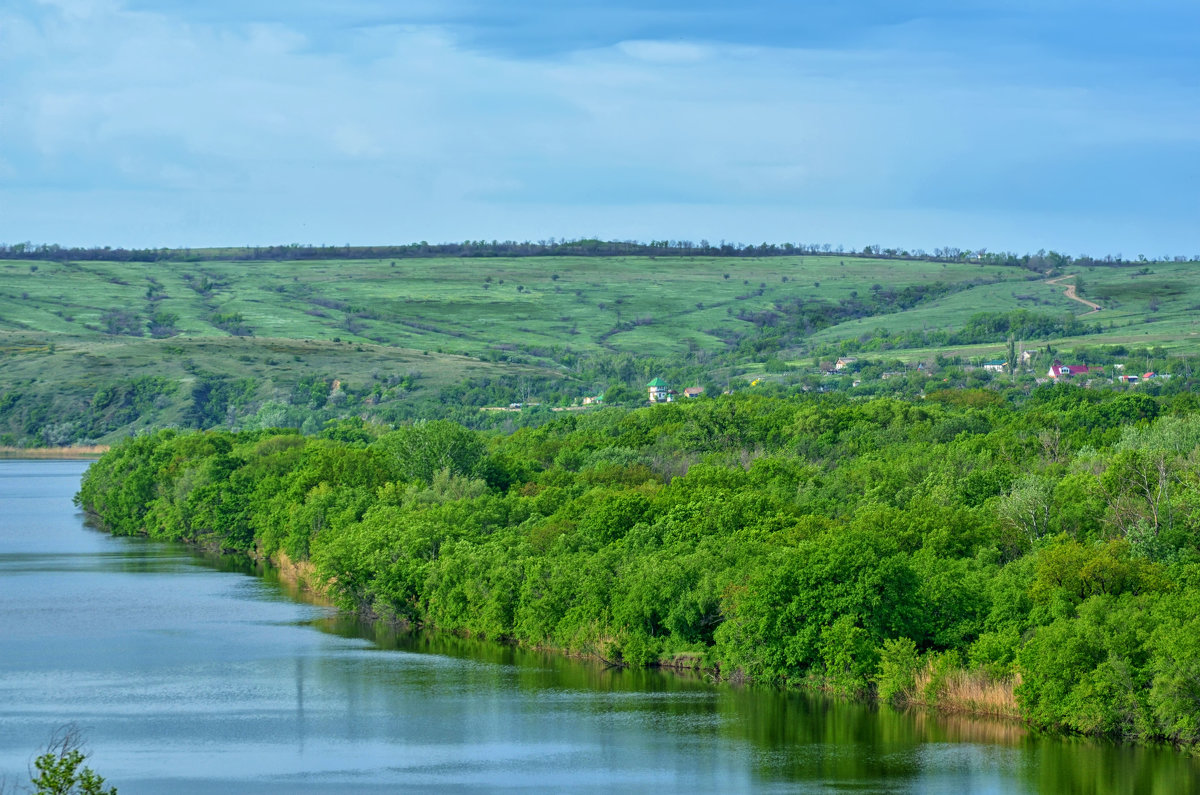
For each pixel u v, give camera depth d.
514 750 90.75
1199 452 136.88
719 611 110.25
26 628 134.38
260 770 86.81
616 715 98.75
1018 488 125.62
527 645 122.62
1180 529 106.94
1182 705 84.00
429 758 89.38
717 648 108.19
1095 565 94.75
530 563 124.00
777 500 131.50
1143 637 87.62
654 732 94.38
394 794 82.25
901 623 99.38
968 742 89.88
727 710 99.31
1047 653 89.06
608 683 108.19
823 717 96.25
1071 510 116.81
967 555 111.25
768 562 105.88
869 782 83.25
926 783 82.56
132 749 91.38
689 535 122.12
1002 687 93.88
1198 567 97.31
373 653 121.38
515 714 99.50
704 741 92.12
